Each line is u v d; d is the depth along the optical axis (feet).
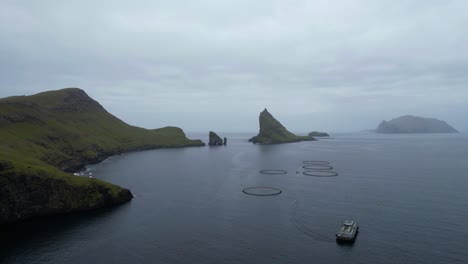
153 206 394.32
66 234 302.04
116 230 311.27
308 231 301.84
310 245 270.26
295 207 381.19
